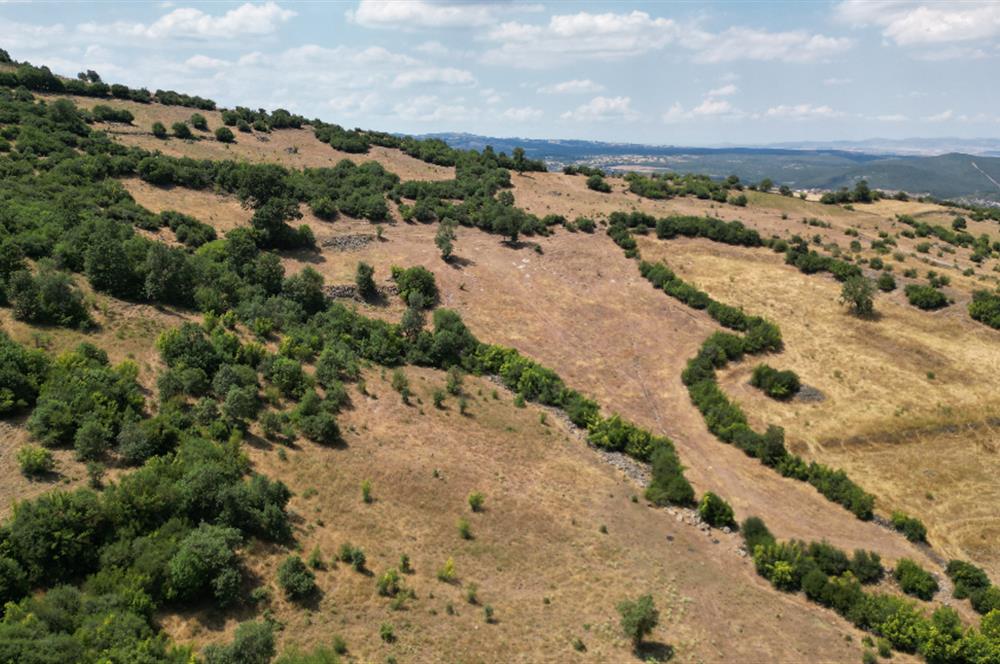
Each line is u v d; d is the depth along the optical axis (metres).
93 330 46.66
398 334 63.72
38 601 26.44
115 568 28.84
